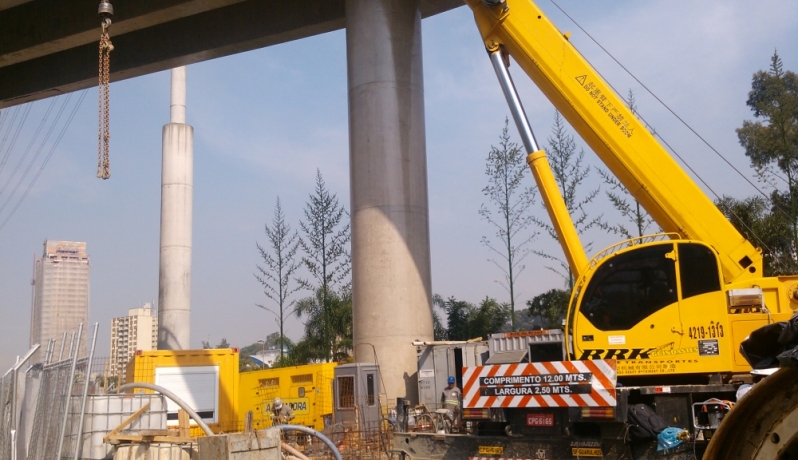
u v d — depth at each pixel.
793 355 4.55
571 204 28.66
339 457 10.97
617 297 10.95
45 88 30.56
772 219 25.72
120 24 25.70
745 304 10.27
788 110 27.00
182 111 37.94
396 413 17.44
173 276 35.66
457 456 12.21
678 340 10.46
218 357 22.00
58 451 10.16
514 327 30.33
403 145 21.61
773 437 4.81
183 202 36.56
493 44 13.72
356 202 21.67
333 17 25.47
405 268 20.98
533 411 11.19
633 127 12.19
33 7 27.42
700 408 10.13
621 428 10.27
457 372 20.11
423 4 24.50
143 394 12.35
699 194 11.51
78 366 10.75
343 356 35.38
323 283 34.16
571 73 12.80
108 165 11.80
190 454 11.12
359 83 22.00
